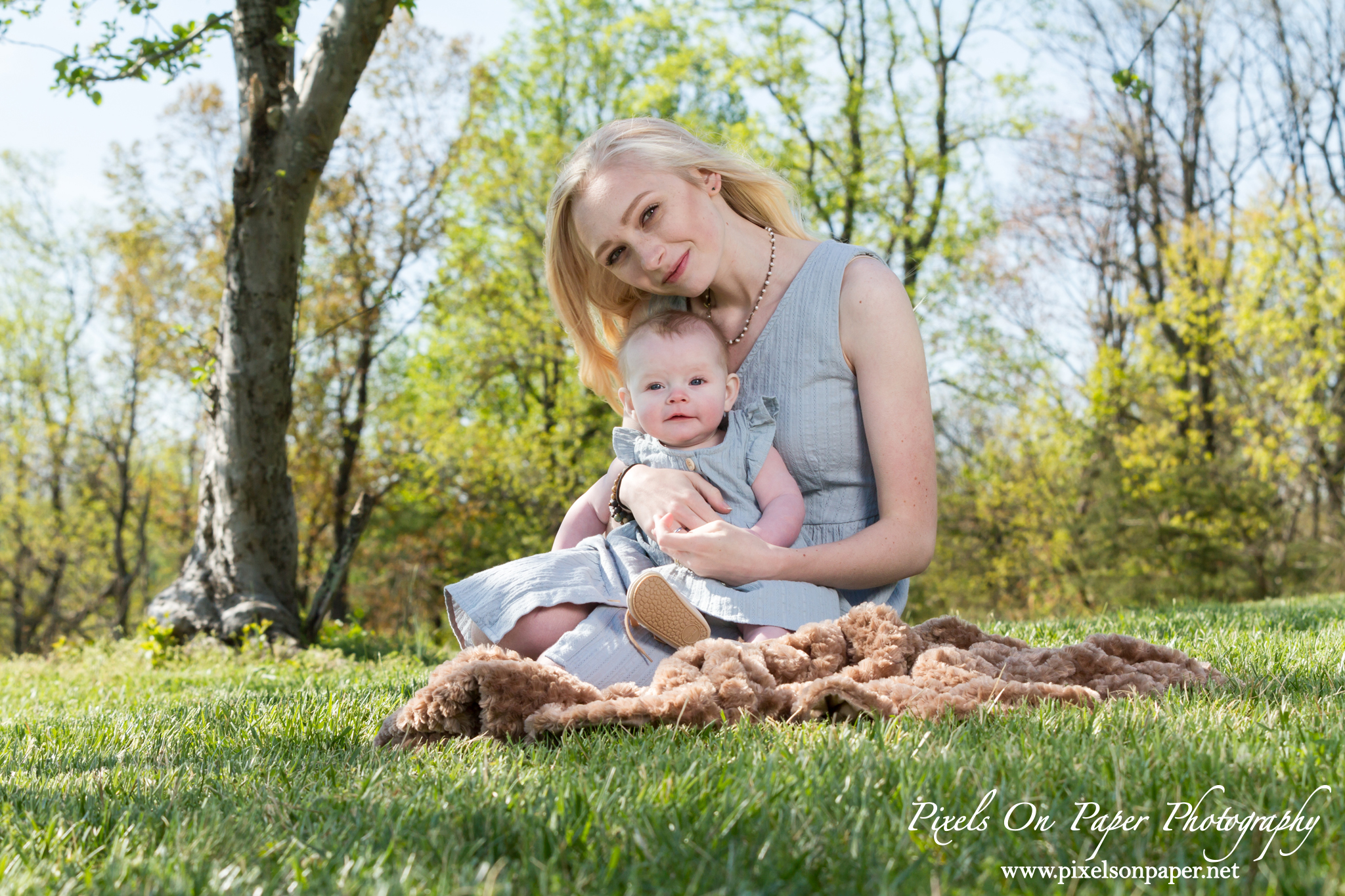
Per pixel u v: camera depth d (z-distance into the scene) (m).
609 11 19.47
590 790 1.32
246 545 7.48
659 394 2.43
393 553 19.64
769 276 2.61
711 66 17.92
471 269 18.11
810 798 1.22
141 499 22.86
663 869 1.02
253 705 3.00
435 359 18.72
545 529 17.89
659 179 2.42
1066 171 20.30
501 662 1.86
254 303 7.51
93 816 1.43
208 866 1.09
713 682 1.85
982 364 17.33
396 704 2.74
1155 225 18.97
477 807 1.25
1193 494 13.98
